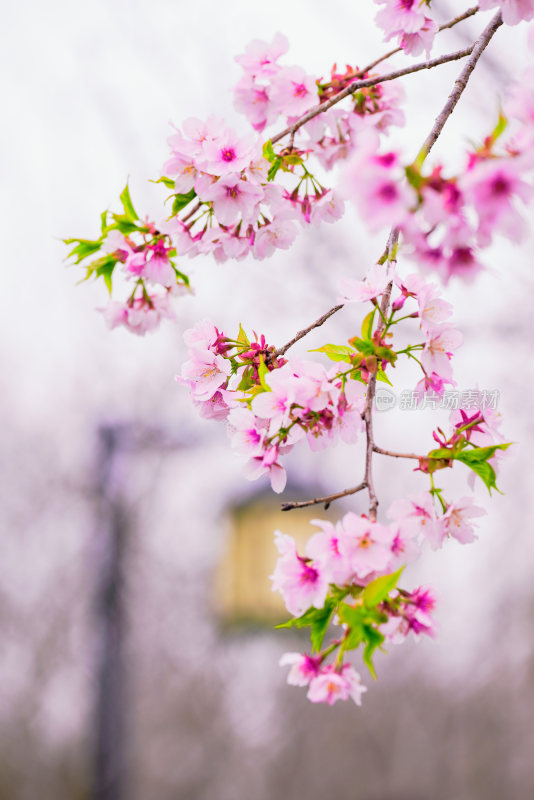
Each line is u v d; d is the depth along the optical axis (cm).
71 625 1105
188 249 226
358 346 180
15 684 1123
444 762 1246
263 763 1219
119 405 838
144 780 1152
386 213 132
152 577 1076
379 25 230
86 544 1087
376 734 1248
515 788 1232
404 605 165
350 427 183
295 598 159
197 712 1188
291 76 247
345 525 154
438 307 188
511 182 130
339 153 254
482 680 1254
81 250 234
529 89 133
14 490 1105
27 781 1102
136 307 250
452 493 940
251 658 1180
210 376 202
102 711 625
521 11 199
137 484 790
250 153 214
